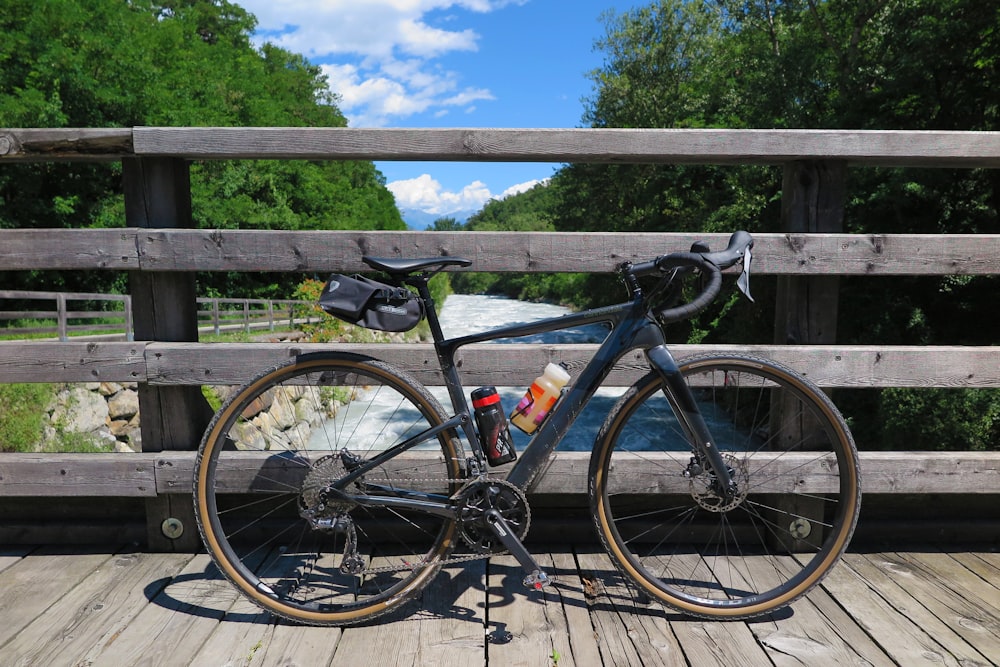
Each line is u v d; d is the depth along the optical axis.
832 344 2.02
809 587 1.66
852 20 16.22
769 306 12.40
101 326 9.26
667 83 24.22
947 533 2.10
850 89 13.23
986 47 10.27
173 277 1.97
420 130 1.91
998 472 1.97
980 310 10.20
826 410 1.68
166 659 1.47
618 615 1.68
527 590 1.80
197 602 1.73
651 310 1.64
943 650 1.51
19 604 1.71
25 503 2.09
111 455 1.97
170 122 19.84
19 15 16.61
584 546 2.07
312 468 1.64
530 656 1.49
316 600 1.70
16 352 1.91
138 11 23.86
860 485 1.67
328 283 1.59
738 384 1.89
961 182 10.25
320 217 31.81
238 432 4.69
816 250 1.93
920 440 7.39
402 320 1.60
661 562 1.97
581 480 1.98
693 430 1.66
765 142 1.92
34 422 7.02
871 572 1.91
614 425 1.69
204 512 1.63
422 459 1.93
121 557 1.99
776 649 1.53
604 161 2.00
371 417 10.13
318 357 1.65
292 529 2.07
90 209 18.11
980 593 1.79
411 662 1.46
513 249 1.92
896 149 1.91
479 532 1.64
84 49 17.59
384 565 1.93
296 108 43.19
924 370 1.96
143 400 2.00
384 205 56.88
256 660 1.47
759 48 18.83
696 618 1.67
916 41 10.69
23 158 1.90
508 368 1.94
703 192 19.00
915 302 10.77
